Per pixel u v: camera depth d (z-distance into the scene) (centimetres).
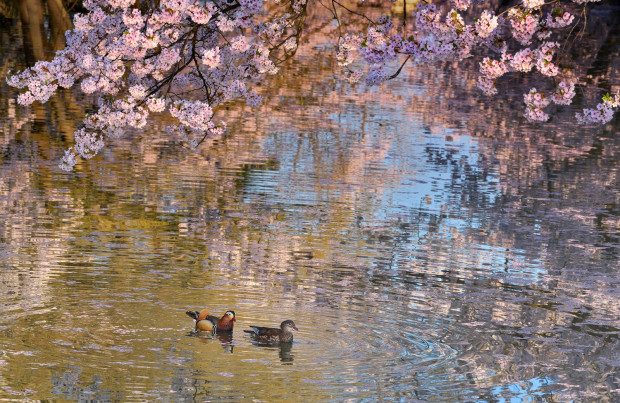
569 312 1308
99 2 1454
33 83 1430
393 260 1520
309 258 1498
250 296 1289
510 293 1384
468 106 3319
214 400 943
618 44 5781
